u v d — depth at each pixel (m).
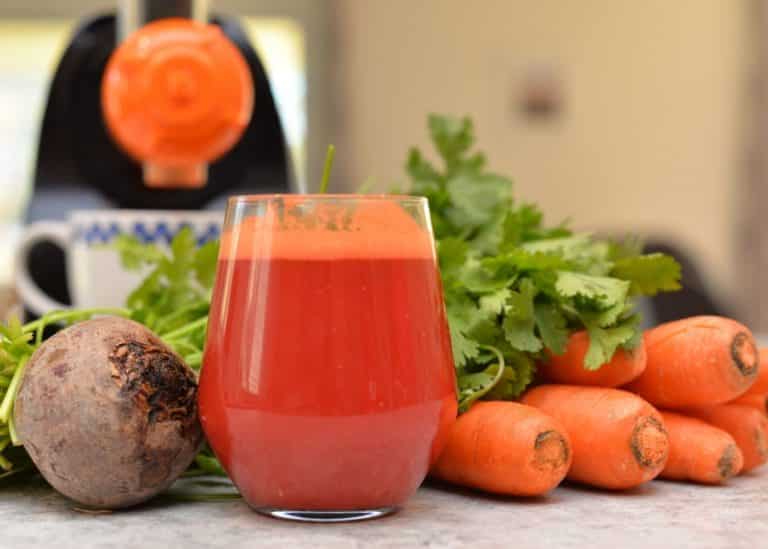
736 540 0.52
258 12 2.31
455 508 0.57
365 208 0.54
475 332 0.62
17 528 0.54
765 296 2.47
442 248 0.63
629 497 0.59
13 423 0.56
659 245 1.84
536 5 2.41
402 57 2.37
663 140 2.46
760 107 2.43
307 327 0.53
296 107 2.36
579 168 2.46
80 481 0.55
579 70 2.43
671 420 0.63
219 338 0.55
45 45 2.28
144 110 0.75
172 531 0.53
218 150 0.77
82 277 0.76
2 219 2.25
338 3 2.34
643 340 0.63
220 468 0.62
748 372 0.62
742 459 0.62
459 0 2.38
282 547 0.51
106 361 0.55
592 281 0.61
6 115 2.27
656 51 2.44
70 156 0.86
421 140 2.38
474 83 2.40
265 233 0.54
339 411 0.53
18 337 0.59
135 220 0.75
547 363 0.64
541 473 0.57
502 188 0.70
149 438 0.55
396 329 0.54
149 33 0.76
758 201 2.45
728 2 2.43
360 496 0.54
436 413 0.55
